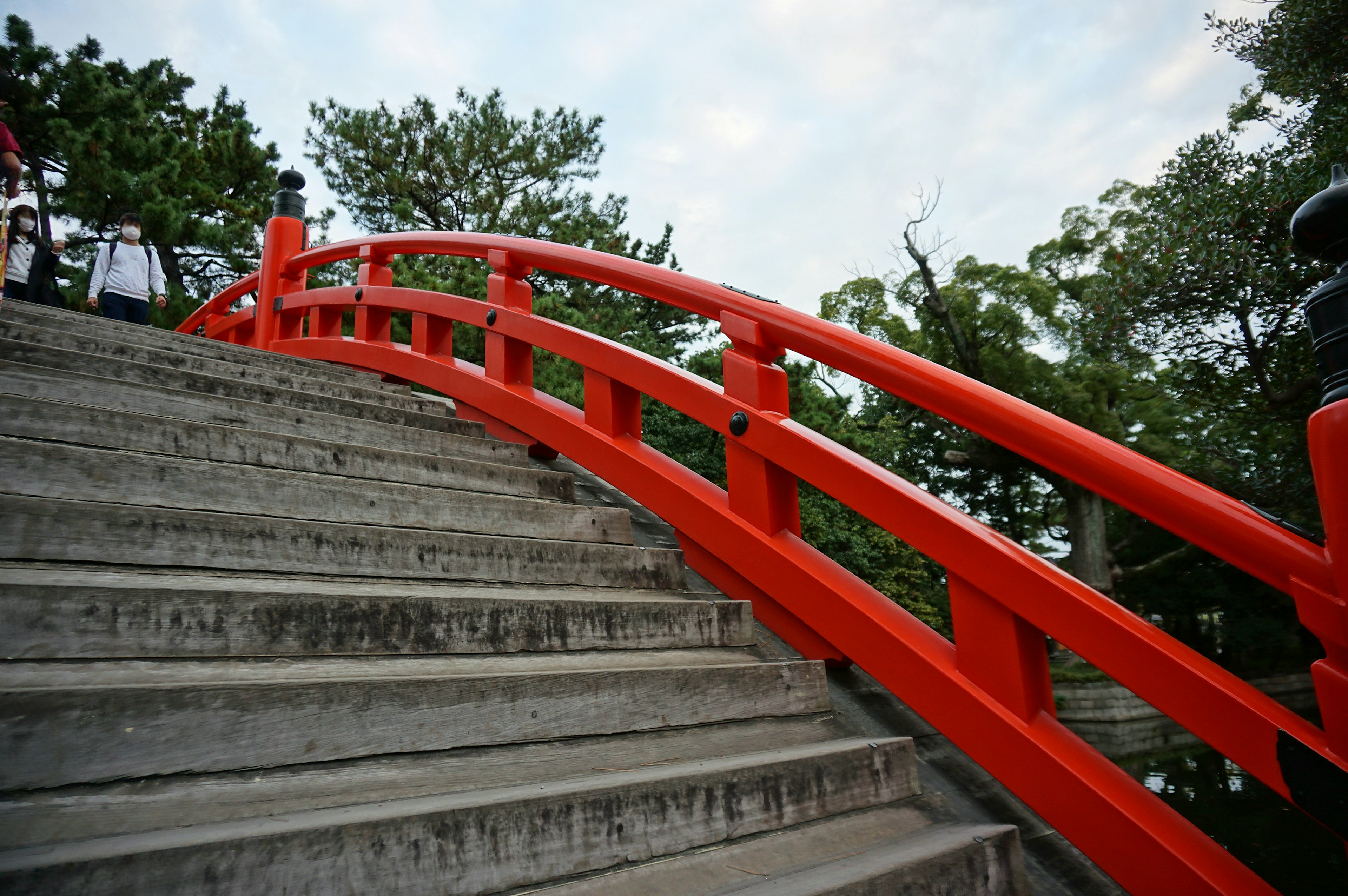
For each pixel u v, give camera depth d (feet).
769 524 8.23
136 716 3.53
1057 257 76.13
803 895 3.75
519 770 4.54
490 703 4.70
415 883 3.30
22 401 6.44
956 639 6.48
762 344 8.72
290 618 4.77
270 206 58.80
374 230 65.26
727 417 8.76
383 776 4.08
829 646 7.52
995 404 6.39
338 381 14.17
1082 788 5.45
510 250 13.08
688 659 6.77
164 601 4.35
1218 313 34.88
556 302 49.11
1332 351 4.49
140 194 42.88
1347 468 4.29
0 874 2.46
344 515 7.15
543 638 6.00
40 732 3.29
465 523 7.99
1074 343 58.54
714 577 8.85
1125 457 5.57
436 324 15.49
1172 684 5.15
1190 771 30.66
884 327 78.23
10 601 3.92
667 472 9.57
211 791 3.57
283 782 3.78
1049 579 5.87
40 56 43.93
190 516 5.44
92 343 10.64
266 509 6.67
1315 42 30.19
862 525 61.00
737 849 4.41
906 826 5.30
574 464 12.84
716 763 4.85
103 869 2.64
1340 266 4.54
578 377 46.14
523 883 3.60
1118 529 78.43
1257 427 37.96
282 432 9.43
